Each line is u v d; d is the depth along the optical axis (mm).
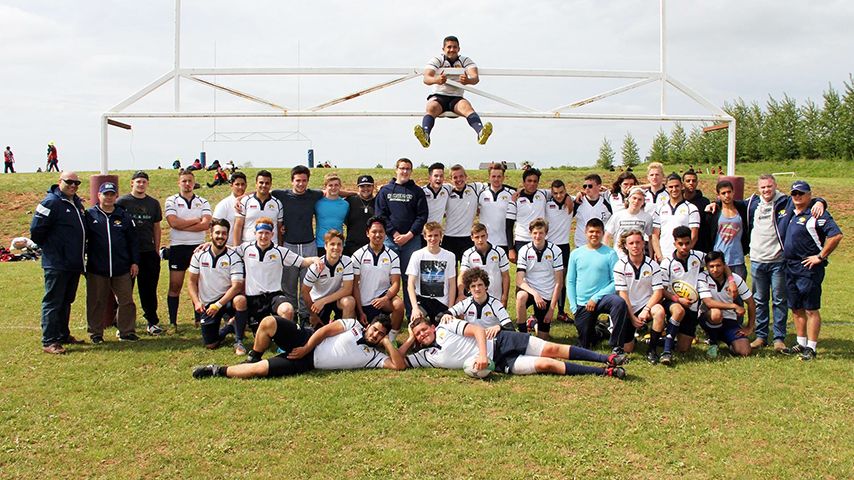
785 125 44812
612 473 3389
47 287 5887
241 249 6152
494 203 7117
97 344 6191
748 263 12648
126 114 7078
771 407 4363
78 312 7871
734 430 3959
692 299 5629
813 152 42875
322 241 7008
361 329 5344
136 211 6637
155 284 6816
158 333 6684
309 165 29344
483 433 3883
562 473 3383
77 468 3449
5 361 5508
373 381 4906
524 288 6328
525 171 7133
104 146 7113
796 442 3793
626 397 4543
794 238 5730
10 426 4020
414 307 5812
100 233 6121
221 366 5043
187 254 6848
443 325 5340
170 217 6785
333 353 5203
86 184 22297
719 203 6680
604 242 7023
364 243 7004
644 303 5809
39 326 6926
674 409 4297
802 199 5688
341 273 6094
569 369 5043
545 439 3803
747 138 48156
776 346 5945
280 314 5613
